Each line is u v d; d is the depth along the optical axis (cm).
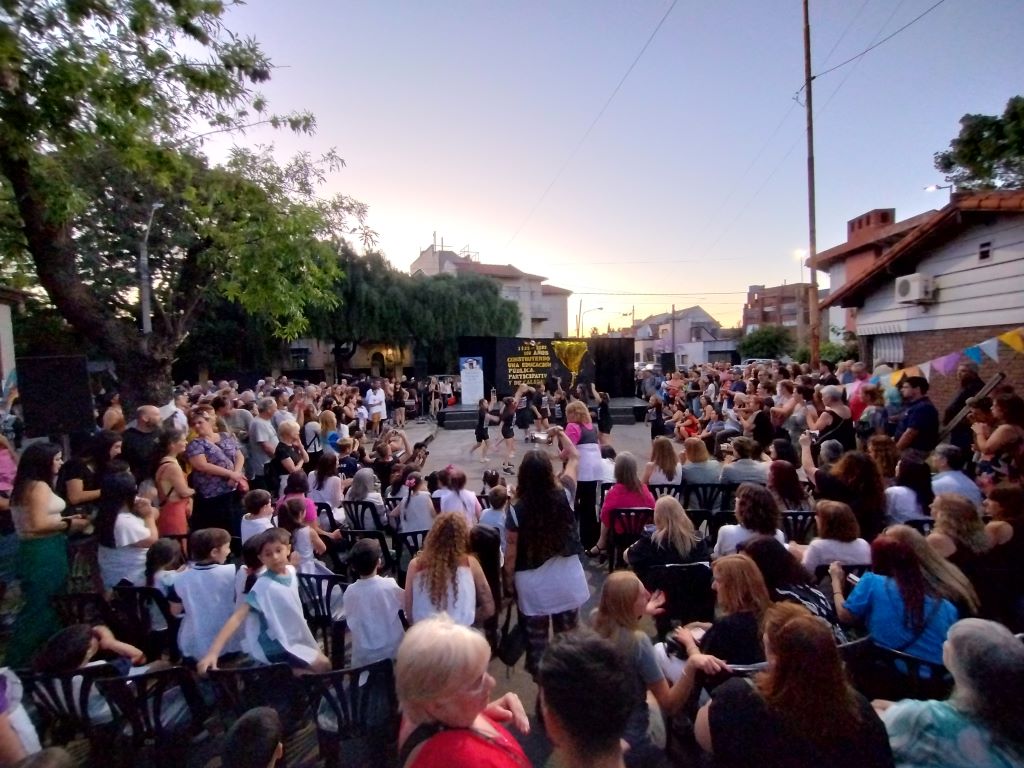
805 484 668
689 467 638
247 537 468
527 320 5578
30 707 317
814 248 1595
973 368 815
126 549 452
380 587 359
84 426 695
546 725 176
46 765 174
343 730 310
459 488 576
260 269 891
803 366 1541
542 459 374
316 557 566
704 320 8125
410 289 3369
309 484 648
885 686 303
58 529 432
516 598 379
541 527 365
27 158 627
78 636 321
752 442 633
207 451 621
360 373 3722
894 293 1091
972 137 980
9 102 546
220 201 889
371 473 649
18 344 2395
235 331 3089
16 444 1443
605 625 291
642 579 438
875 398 791
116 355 804
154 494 579
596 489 700
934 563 320
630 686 173
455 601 346
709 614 414
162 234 2002
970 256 895
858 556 410
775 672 206
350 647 466
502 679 424
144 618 407
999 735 206
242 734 215
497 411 2153
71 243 768
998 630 217
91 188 904
